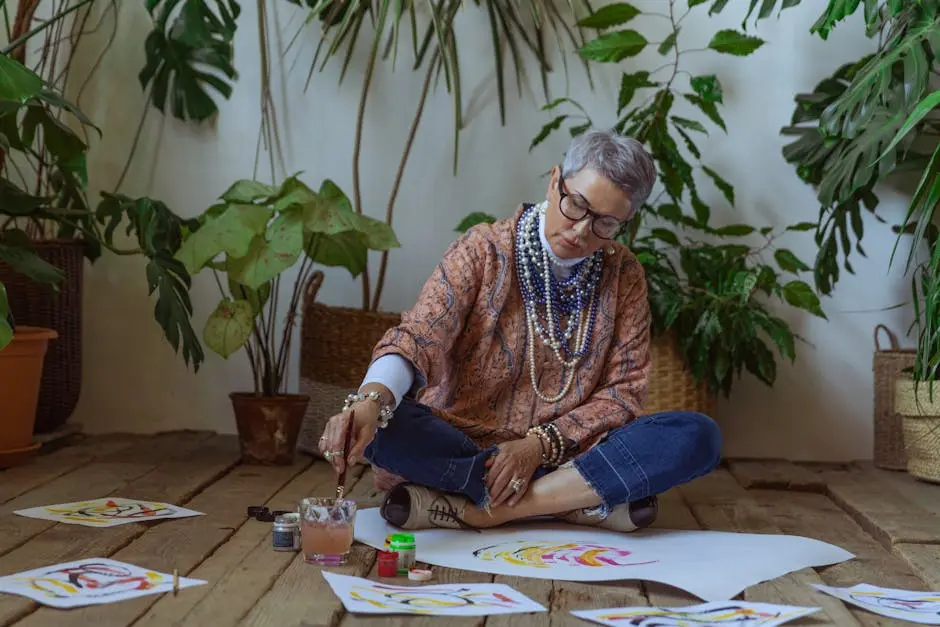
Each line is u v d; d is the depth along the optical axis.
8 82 2.67
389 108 3.71
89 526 2.34
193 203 3.75
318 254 3.42
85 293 3.77
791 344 3.32
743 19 3.63
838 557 2.30
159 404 3.80
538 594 1.93
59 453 3.35
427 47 3.69
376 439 2.26
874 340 3.64
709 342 3.29
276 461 3.26
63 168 3.17
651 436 2.35
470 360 2.42
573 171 2.28
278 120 3.73
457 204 3.71
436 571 2.06
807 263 3.65
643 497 2.38
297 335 3.76
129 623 1.67
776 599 1.94
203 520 2.46
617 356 2.47
